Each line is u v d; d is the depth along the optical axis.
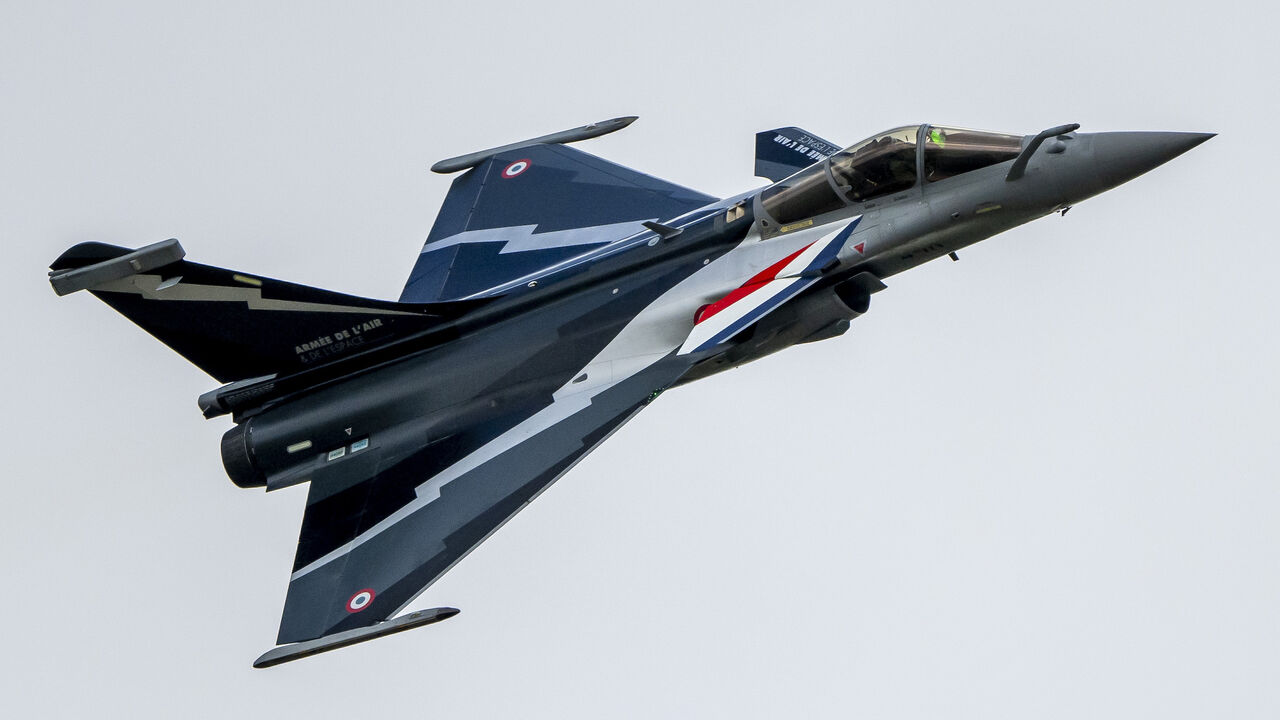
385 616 56.38
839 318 58.44
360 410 62.41
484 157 77.81
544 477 57.69
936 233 57.03
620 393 58.81
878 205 57.97
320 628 56.88
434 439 61.16
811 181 58.81
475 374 61.88
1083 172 54.50
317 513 60.91
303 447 62.78
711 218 61.25
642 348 59.91
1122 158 54.06
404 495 59.91
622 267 62.31
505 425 60.25
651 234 63.25
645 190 71.50
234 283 60.75
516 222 72.31
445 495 59.12
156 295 61.19
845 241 57.88
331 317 62.00
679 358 58.41
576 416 59.09
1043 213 56.19
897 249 57.56
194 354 63.50
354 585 57.78
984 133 56.59
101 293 60.94
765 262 59.25
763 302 58.00
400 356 63.44
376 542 58.88
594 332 61.12
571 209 71.69
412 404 62.12
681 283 60.72
